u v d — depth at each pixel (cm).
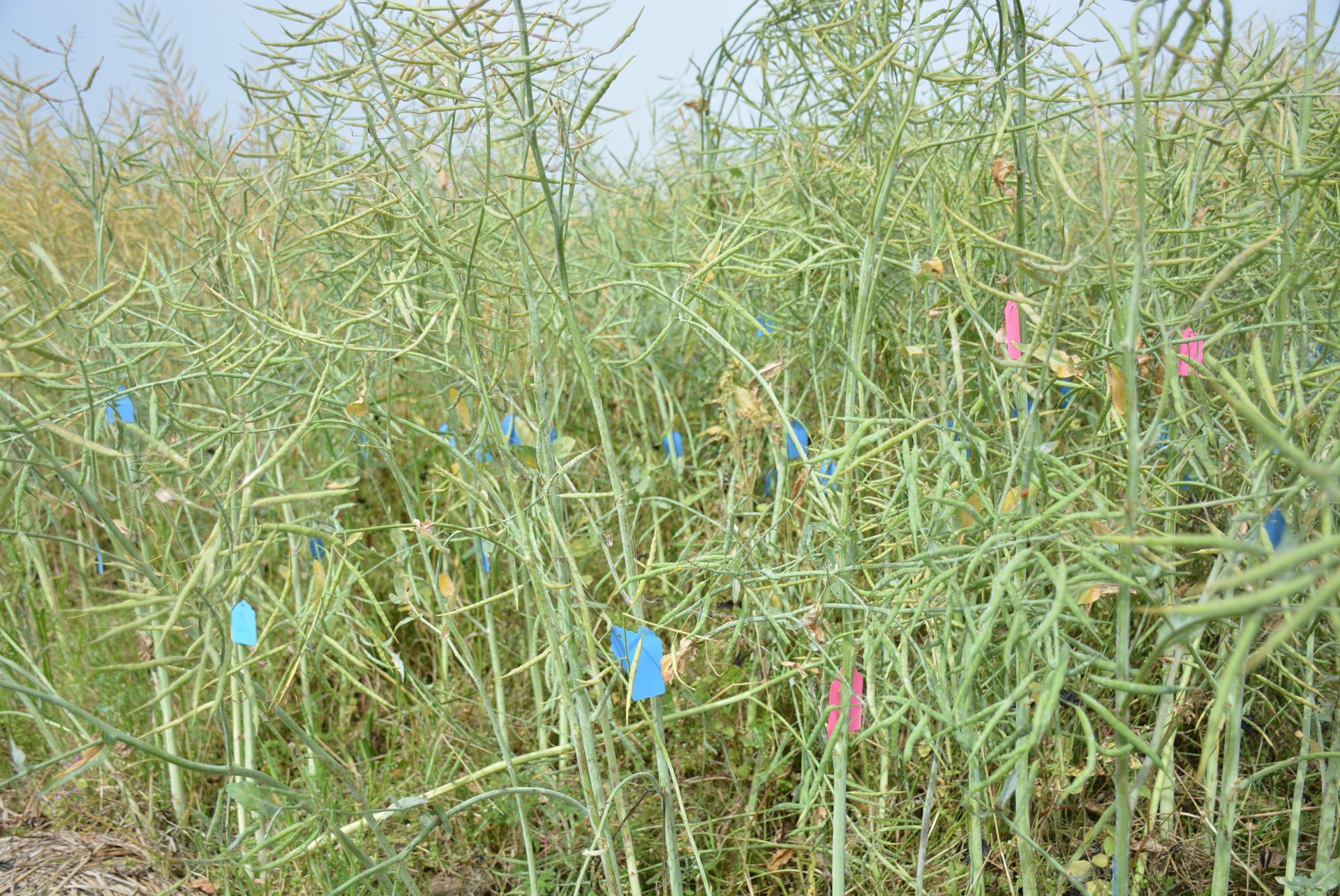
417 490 210
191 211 211
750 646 180
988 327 128
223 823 178
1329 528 100
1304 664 132
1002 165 135
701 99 236
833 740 125
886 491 163
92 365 158
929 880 151
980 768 131
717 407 247
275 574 233
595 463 238
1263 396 94
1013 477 130
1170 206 167
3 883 156
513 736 198
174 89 263
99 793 182
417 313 160
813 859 151
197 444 174
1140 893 146
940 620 138
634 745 180
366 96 141
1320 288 146
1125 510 101
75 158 232
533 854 164
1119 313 105
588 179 141
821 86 211
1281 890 147
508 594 151
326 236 204
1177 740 166
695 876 167
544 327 197
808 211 202
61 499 175
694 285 158
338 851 162
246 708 176
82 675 202
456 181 146
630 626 142
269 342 170
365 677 208
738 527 183
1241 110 126
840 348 170
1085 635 158
